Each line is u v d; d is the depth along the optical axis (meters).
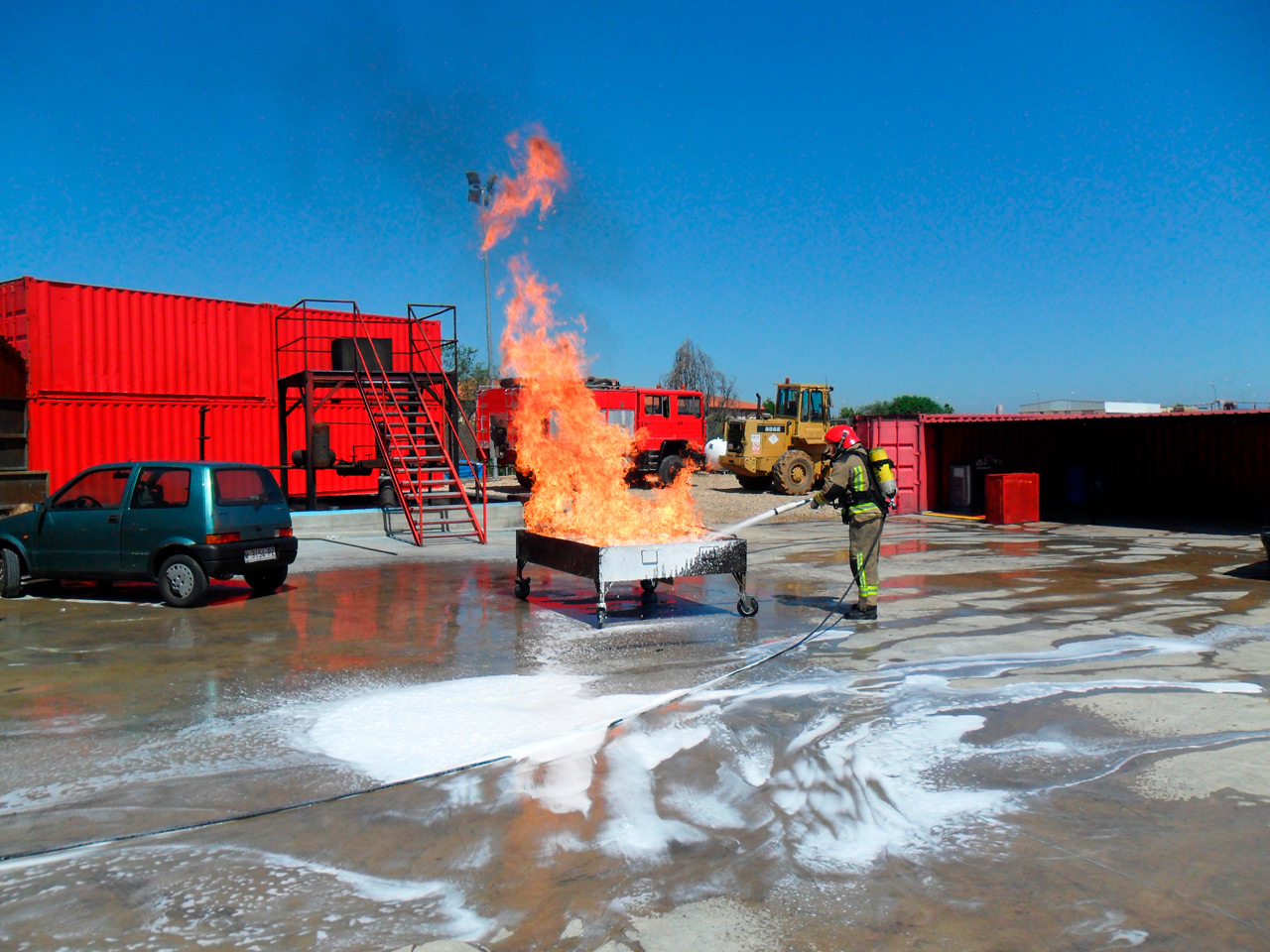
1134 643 6.91
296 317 17.09
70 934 2.82
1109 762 4.32
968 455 21.12
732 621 7.81
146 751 4.49
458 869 3.25
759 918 2.90
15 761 4.35
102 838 3.51
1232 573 10.53
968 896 3.04
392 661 6.34
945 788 4.00
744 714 5.09
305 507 16.64
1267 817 3.68
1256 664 6.23
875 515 7.80
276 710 5.16
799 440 23.03
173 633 7.32
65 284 14.59
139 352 15.35
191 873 3.22
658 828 3.60
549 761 4.34
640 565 7.50
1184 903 2.99
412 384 15.59
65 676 5.92
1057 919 2.89
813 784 4.04
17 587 8.98
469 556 12.28
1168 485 20.94
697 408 26.36
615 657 6.46
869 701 5.35
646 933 2.81
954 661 6.34
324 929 2.84
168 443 15.66
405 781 4.07
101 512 8.61
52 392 14.41
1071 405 35.91
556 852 3.39
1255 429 19.42
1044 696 5.45
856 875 3.20
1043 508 20.52
